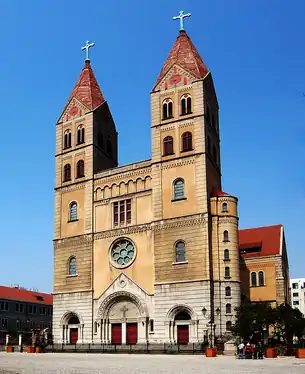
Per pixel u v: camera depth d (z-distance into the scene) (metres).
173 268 72.25
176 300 70.81
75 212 85.38
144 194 78.69
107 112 93.06
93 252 81.19
